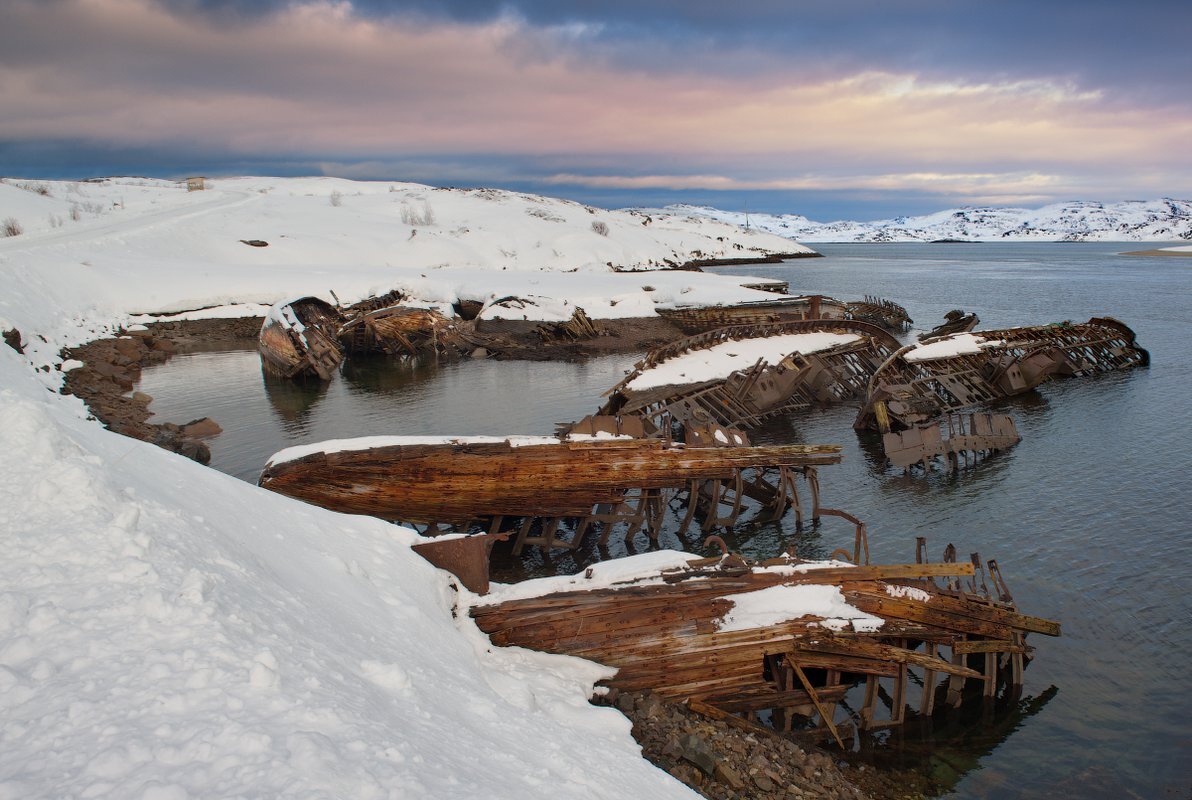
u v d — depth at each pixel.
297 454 22.88
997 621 16.34
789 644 15.27
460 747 8.33
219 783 6.07
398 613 12.16
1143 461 32.69
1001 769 14.63
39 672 6.94
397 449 22.78
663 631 15.14
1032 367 47.88
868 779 14.22
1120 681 17.31
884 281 131.25
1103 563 22.98
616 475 24.42
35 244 78.75
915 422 39.78
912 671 18.28
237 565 10.02
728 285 93.62
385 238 124.44
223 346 66.94
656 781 10.45
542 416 43.34
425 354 67.06
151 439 33.97
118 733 6.42
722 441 29.34
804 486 31.70
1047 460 33.56
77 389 40.47
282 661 8.06
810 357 47.81
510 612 14.88
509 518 26.02
